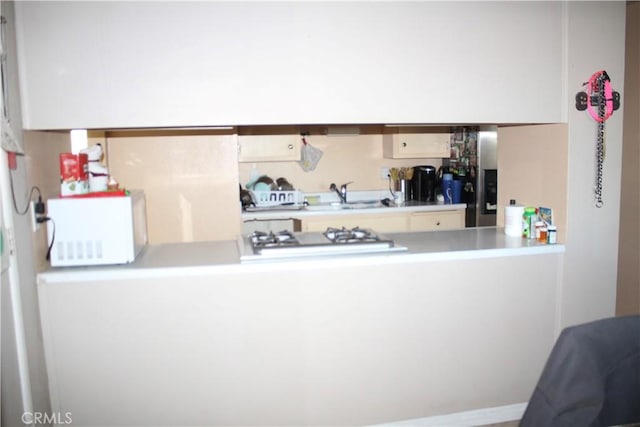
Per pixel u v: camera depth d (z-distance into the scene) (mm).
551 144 2588
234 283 2139
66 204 2035
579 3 2445
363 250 2318
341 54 2199
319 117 2197
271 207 4375
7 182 1762
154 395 2135
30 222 1989
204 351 2148
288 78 2158
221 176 3492
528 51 2412
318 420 2295
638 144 3193
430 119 2318
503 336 2477
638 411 1218
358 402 2328
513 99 2410
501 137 3006
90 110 2021
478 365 2457
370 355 2312
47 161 2223
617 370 1194
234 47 2107
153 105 2064
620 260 3363
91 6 2000
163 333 2109
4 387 1728
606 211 2574
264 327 2186
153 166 3424
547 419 1137
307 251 2252
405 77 2273
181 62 2072
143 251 2383
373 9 2221
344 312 2258
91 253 2074
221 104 2113
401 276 2301
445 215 4387
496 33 2365
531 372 2541
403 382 2369
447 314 2381
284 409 2250
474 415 2486
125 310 2074
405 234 2787
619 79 2545
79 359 2072
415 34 2271
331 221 4145
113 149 3371
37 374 1991
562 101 2477
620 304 3383
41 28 1972
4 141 1694
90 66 2012
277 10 2131
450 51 2316
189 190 3471
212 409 2186
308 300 2213
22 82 1965
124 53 2031
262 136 4238
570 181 2506
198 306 2121
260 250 2205
